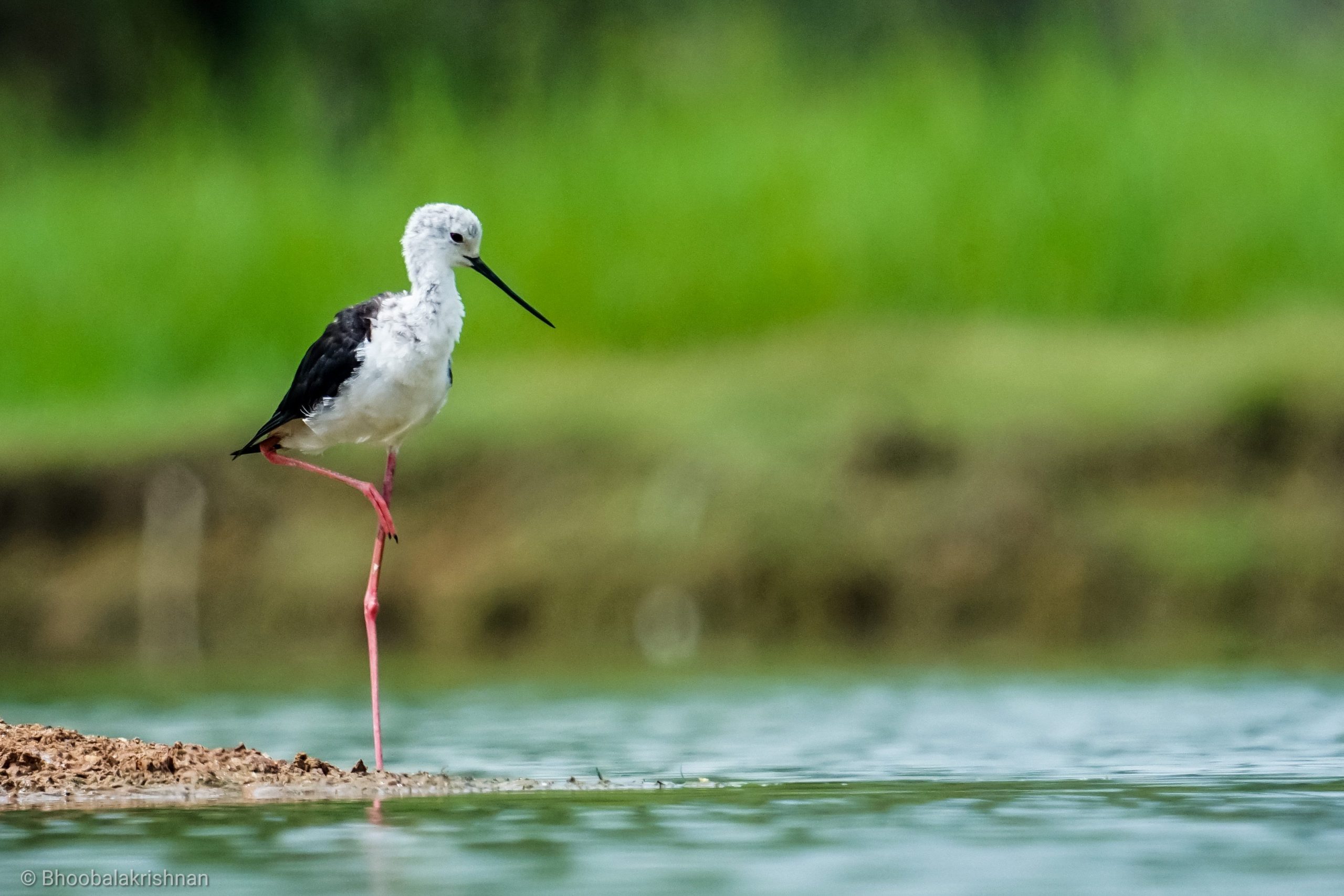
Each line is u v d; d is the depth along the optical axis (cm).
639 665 1434
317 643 1650
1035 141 2014
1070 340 1814
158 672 1442
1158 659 1369
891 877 629
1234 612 1519
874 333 1838
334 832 713
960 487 1602
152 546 1717
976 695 1173
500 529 1675
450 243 894
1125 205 1944
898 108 2123
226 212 2114
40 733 859
